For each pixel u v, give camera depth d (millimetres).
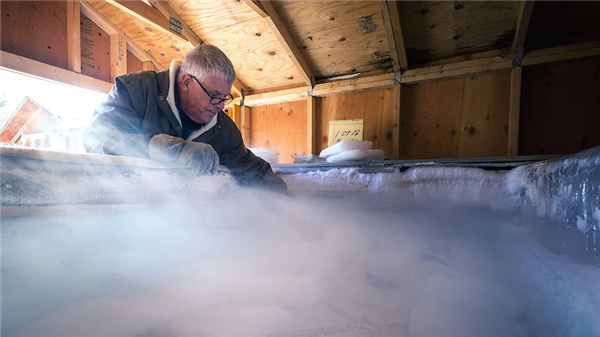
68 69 2336
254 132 2688
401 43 1872
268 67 2424
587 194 434
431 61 2016
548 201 619
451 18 1753
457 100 1882
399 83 1997
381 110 2119
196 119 1082
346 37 2029
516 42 1646
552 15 1552
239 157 1220
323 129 2352
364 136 2180
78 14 2363
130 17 2480
